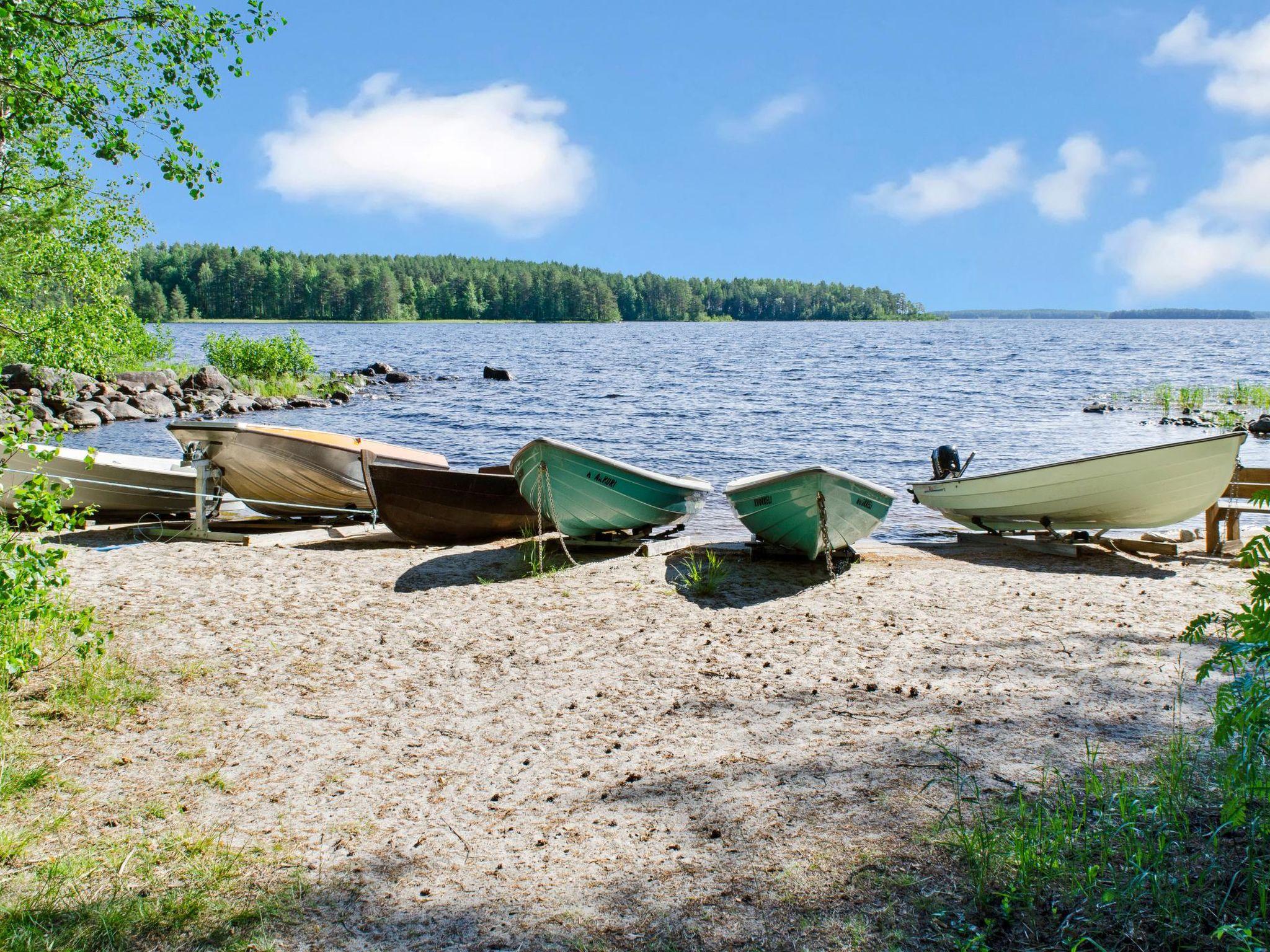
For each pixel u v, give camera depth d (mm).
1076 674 6219
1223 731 3490
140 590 8289
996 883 3609
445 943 3412
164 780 4750
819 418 28453
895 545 11281
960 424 26906
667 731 5441
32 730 5273
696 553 10266
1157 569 9664
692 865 3902
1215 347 84062
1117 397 34031
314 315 174125
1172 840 3830
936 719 5453
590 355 71250
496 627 7516
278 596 8266
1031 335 133375
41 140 7422
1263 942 3092
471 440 24078
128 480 11148
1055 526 10766
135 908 3590
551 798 4590
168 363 37969
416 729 5496
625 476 9695
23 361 16984
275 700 5902
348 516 12195
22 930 3416
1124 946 3221
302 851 4082
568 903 3656
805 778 4695
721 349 82312
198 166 7168
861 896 3604
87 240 16438
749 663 6648
